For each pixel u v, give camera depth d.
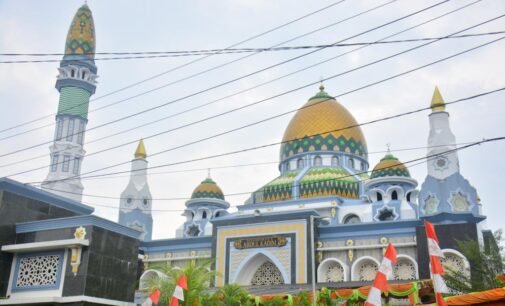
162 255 43.69
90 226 23.02
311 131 50.50
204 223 48.03
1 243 23.88
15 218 24.66
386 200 41.72
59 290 22.55
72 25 62.50
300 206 43.50
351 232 38.06
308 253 37.47
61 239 23.38
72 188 56.56
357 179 47.44
